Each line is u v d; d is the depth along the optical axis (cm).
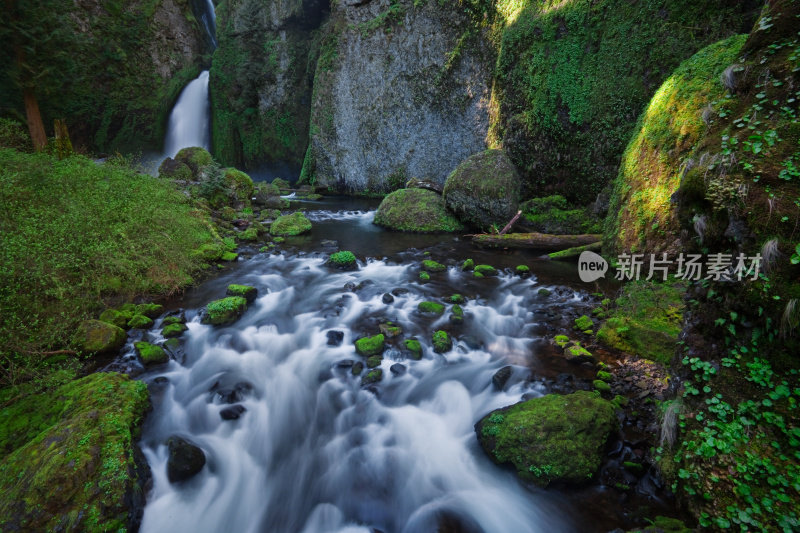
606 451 390
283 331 658
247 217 1370
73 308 601
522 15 1303
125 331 613
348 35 2044
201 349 595
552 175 1231
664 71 918
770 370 298
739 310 314
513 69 1324
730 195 313
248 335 637
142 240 781
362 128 2091
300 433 468
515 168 1308
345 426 473
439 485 397
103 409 400
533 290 832
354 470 422
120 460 346
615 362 547
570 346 588
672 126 684
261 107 2669
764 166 309
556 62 1162
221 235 1145
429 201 1408
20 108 1811
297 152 2670
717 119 374
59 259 624
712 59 674
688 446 322
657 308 582
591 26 1073
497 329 666
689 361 347
